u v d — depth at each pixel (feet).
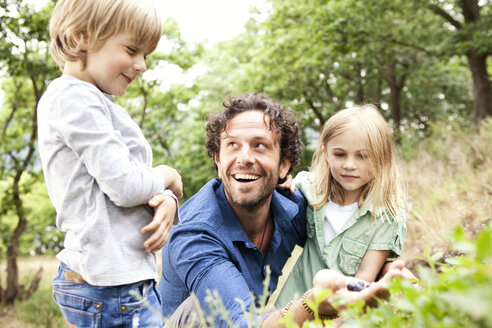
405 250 14.67
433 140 28.60
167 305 7.13
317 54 41.55
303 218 7.54
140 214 5.34
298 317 4.07
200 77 50.80
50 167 5.21
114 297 5.08
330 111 54.19
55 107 5.09
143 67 5.49
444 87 57.06
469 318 2.30
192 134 51.85
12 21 31.24
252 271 6.56
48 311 31.58
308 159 47.70
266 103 6.31
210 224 6.13
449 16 39.83
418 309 2.38
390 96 57.62
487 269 2.05
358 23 36.06
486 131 24.31
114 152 4.96
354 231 7.03
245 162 6.06
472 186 17.38
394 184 7.21
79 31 5.22
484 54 37.58
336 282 3.83
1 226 36.65
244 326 4.58
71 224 5.11
